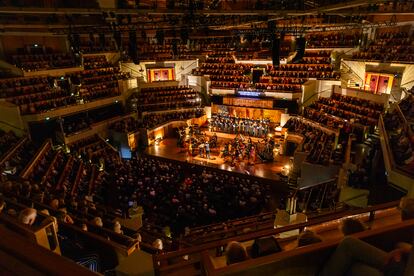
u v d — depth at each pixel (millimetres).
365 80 27875
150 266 4371
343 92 28562
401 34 26344
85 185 19484
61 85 28359
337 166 19875
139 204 18469
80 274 1355
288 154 28328
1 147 20984
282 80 32438
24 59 27656
